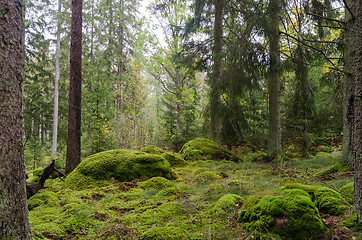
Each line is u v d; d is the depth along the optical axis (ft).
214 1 28.58
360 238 7.29
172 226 9.78
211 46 30.66
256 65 22.39
